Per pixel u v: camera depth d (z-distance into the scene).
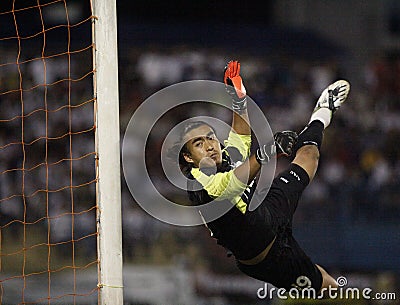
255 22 54.47
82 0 49.56
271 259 20.25
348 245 43.94
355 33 54.91
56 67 49.06
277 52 53.03
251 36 53.06
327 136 51.50
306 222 44.81
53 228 42.38
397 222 45.81
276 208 20.20
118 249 18.45
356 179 49.25
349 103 53.06
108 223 18.45
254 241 19.62
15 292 37.06
